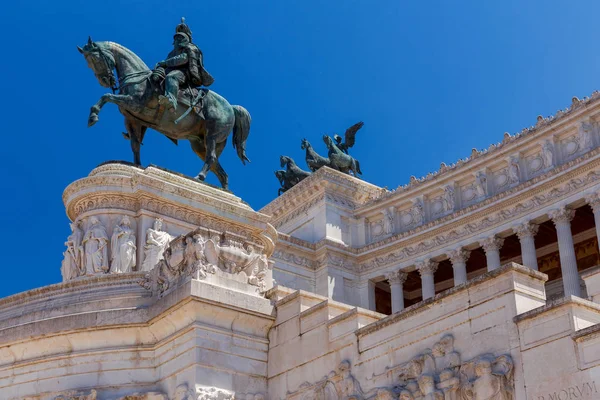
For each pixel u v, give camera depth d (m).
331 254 71.62
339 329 27.52
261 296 30.11
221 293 28.91
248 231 35.97
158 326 29.30
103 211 34.91
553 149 64.31
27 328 30.08
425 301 25.42
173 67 40.19
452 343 24.50
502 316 23.61
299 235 74.81
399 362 25.62
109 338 29.58
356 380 26.50
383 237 73.25
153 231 34.25
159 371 29.09
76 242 34.75
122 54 39.88
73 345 29.64
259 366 29.08
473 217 66.81
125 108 38.56
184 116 39.22
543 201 63.19
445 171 69.81
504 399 22.80
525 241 63.75
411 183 71.94
